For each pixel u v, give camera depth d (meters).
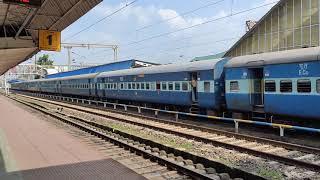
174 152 13.53
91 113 32.78
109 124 23.98
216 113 22.94
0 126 22.39
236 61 20.27
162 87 27.81
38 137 17.31
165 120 23.70
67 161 11.78
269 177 9.99
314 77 15.41
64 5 20.22
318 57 15.16
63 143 15.41
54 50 27.62
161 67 28.39
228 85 20.67
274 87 17.47
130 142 16.23
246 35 41.28
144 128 21.47
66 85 55.66
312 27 35.09
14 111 35.50
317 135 16.66
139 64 38.19
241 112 20.62
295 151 13.46
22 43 27.00
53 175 10.12
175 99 26.19
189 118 25.83
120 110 34.41
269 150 13.80
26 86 91.38
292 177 10.12
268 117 18.73
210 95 22.34
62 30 27.97
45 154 13.04
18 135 18.19
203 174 9.66
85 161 11.75
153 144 15.23
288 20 37.31
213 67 22.03
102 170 10.56
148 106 32.12
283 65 16.92
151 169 11.22
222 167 10.67
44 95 71.81
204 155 13.27
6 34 26.39
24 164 11.53
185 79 24.86
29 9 19.77
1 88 130.50
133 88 32.97
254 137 15.70
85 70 53.84
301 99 16.08
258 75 19.16
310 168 10.86
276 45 38.53
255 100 19.23
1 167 11.21
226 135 17.47
